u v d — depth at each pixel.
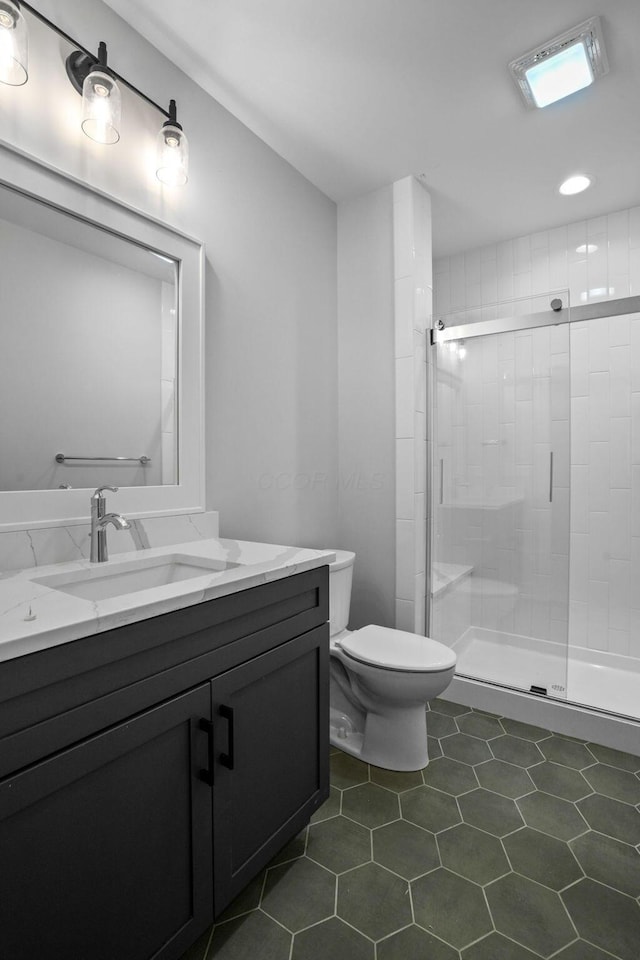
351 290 2.48
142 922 0.86
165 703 0.90
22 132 1.17
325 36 1.51
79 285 1.32
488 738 1.92
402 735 1.72
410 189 2.28
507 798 1.55
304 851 1.33
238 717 1.08
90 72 1.19
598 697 2.20
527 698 2.05
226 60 1.60
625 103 1.79
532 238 2.84
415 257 2.30
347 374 2.50
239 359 1.88
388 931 1.09
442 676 1.61
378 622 2.43
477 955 1.04
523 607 2.23
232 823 1.06
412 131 1.96
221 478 1.79
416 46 1.55
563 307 2.13
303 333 2.26
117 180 1.41
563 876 1.24
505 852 1.32
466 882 1.22
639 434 2.48
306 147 2.06
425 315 2.41
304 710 1.31
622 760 1.77
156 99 1.54
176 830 0.93
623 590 2.52
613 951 1.04
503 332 2.26
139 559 1.32
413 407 2.29
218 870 1.02
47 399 1.25
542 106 1.80
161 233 1.53
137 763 0.85
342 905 1.16
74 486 1.31
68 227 1.29
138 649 0.85
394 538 2.37
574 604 2.64
